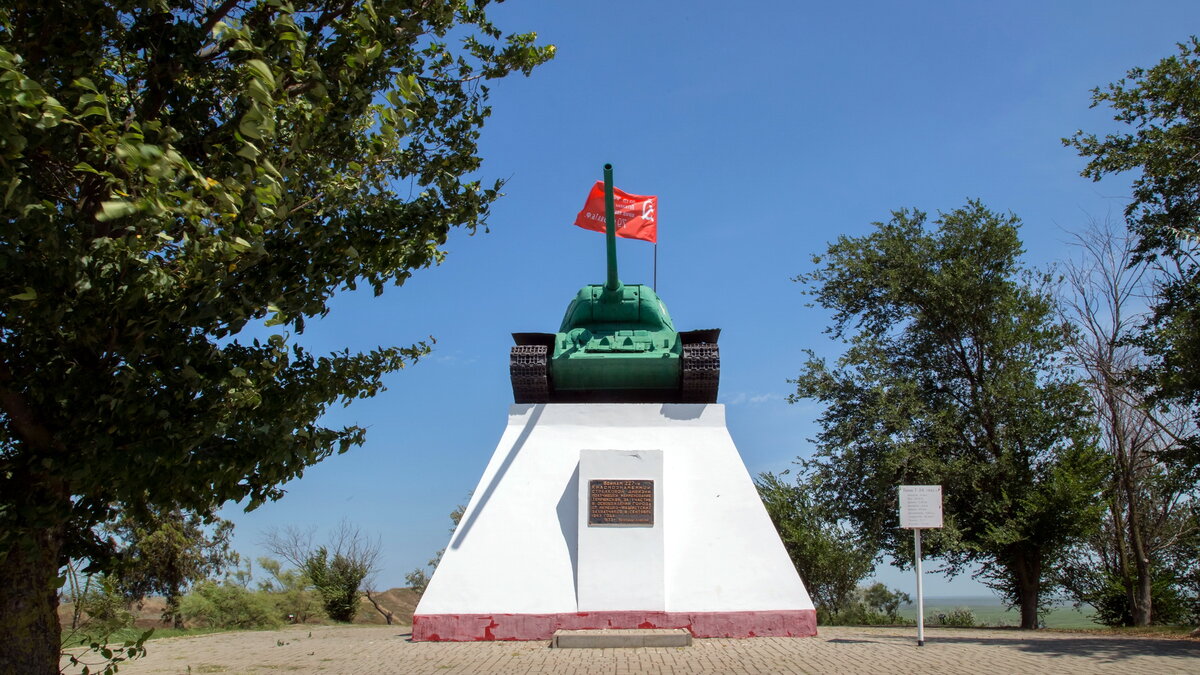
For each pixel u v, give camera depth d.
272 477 6.53
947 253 25.42
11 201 4.75
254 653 11.52
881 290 26.12
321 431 7.15
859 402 24.98
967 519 23.62
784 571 13.21
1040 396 23.34
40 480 5.50
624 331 16.58
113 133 5.07
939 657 10.20
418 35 7.45
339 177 6.94
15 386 5.49
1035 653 10.55
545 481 13.96
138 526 7.93
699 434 14.35
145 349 5.56
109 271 5.45
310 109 6.12
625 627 12.84
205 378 5.79
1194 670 8.98
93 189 6.05
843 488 24.66
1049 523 21.66
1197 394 15.07
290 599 21.94
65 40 5.70
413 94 6.28
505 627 12.86
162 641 13.55
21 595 5.68
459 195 7.41
